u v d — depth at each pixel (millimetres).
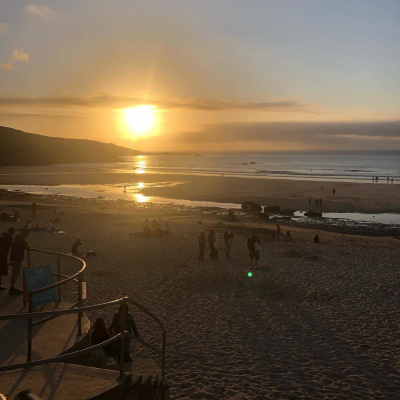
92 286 15828
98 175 125688
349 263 20984
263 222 45781
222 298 14875
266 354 10141
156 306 13828
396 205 60344
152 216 42312
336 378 8953
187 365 9477
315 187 85750
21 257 9156
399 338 11266
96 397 4512
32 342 6336
